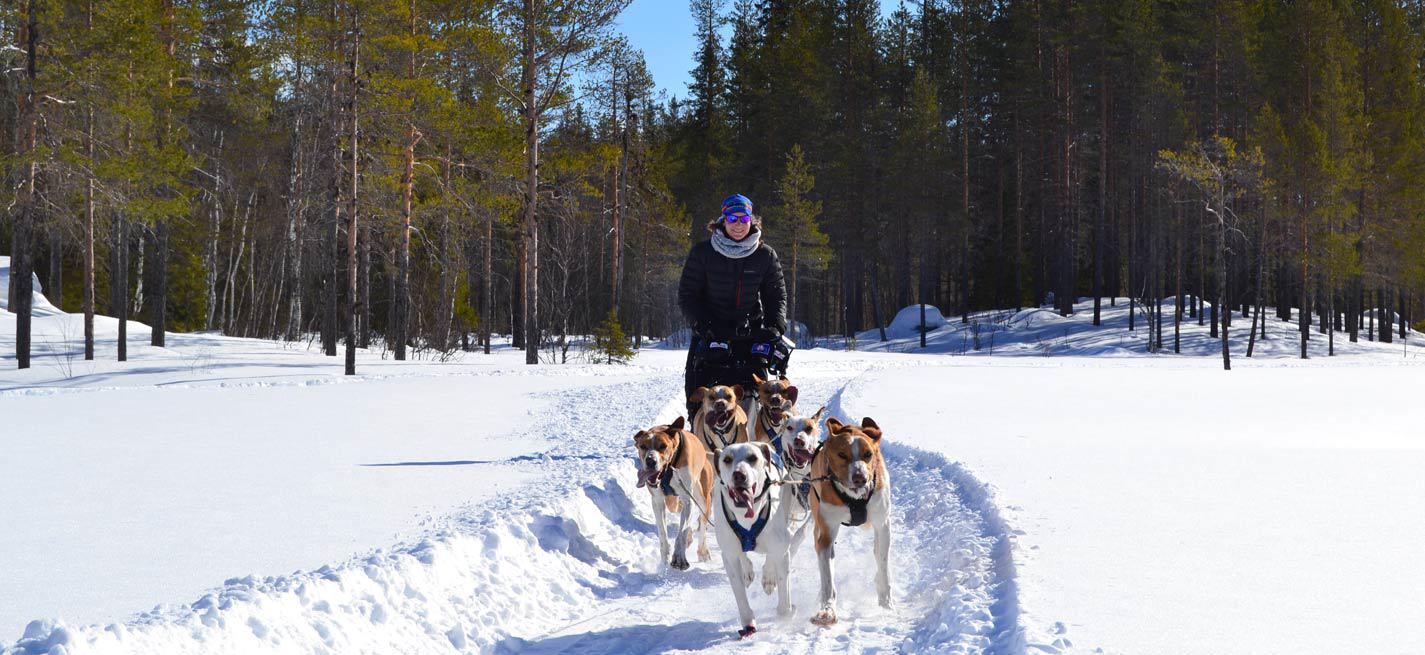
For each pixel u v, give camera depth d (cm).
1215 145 5650
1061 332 6194
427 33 3550
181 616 517
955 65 7588
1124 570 609
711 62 7900
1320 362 4166
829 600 618
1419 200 5569
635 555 831
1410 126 5719
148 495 959
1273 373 3052
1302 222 5212
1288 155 5269
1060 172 6725
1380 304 6169
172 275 5431
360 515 855
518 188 3731
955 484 989
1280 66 5884
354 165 2977
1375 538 696
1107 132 6644
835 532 636
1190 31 6381
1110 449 1190
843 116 7156
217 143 4544
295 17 3594
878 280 7256
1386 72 5856
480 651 581
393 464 1163
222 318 5812
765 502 611
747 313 945
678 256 6538
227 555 705
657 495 803
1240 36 5988
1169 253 6638
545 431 1498
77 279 5522
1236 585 572
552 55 3322
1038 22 6925
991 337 6069
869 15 7600
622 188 5162
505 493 946
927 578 703
